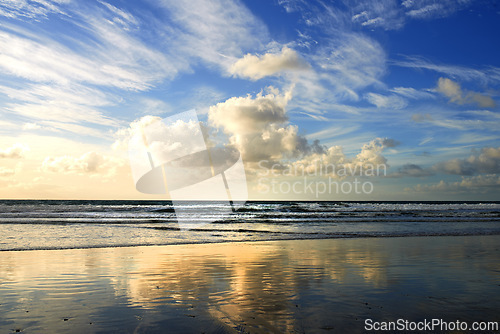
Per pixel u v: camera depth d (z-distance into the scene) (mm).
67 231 15352
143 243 11820
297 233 15797
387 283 5680
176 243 11992
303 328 3457
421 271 6801
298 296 4801
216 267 7262
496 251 9883
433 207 48750
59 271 6727
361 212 35562
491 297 4758
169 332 3352
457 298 4688
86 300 4590
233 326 3539
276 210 38781
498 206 53375
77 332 3352
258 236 14477
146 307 4258
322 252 9648
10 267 7105
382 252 9625
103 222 20781
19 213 28734
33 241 11828
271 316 3861
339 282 5758
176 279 6012
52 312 4027
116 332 3361
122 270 6891
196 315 3906
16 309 4145
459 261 8055
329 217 28109
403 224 21469
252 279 6008
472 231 16938
